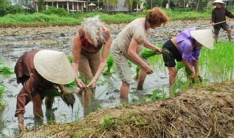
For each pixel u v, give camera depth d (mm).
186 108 4301
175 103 4355
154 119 3947
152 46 6156
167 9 54812
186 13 48250
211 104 4477
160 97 5418
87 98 5301
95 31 5086
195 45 6156
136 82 7012
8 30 25500
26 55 4617
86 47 5375
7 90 6375
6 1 41094
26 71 4500
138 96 5957
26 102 4387
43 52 4484
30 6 48594
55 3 59812
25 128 4062
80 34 5199
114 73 7895
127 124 3793
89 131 3664
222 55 8258
